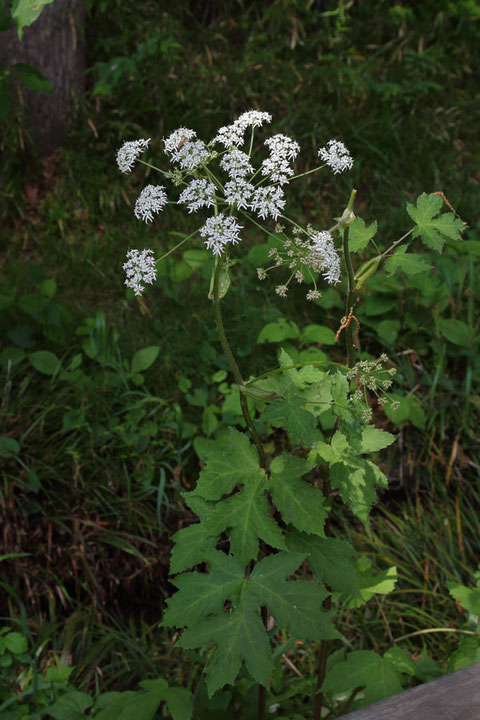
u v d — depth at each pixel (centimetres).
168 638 235
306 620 126
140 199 126
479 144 430
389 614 234
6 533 237
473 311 315
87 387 275
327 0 482
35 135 388
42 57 378
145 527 254
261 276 133
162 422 276
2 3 213
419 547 252
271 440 273
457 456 277
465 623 227
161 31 443
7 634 218
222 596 130
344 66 450
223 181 280
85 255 351
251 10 496
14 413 266
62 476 254
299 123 408
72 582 246
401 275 308
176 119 404
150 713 152
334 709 189
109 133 396
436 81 456
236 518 133
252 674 123
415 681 184
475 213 378
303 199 391
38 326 296
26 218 374
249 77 429
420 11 498
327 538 144
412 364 302
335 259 127
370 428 148
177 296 320
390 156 408
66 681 212
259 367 293
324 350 306
